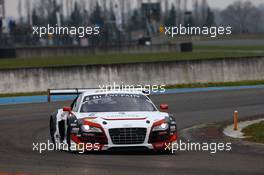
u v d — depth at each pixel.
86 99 52.97
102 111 51.19
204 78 139.00
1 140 61.62
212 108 95.00
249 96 111.31
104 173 39.81
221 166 43.09
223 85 135.38
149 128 48.16
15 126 74.62
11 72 121.25
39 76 123.62
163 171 40.62
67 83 125.88
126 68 130.88
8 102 109.00
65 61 181.00
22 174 39.56
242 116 85.62
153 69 133.62
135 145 48.00
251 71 144.62
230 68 142.12
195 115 86.94
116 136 47.91
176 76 136.12
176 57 190.38
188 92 120.56
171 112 90.38
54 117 58.22
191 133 69.38
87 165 43.25
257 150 53.22
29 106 99.38
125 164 43.62
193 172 40.28
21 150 53.09
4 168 42.19
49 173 39.91
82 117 49.75
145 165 43.25
